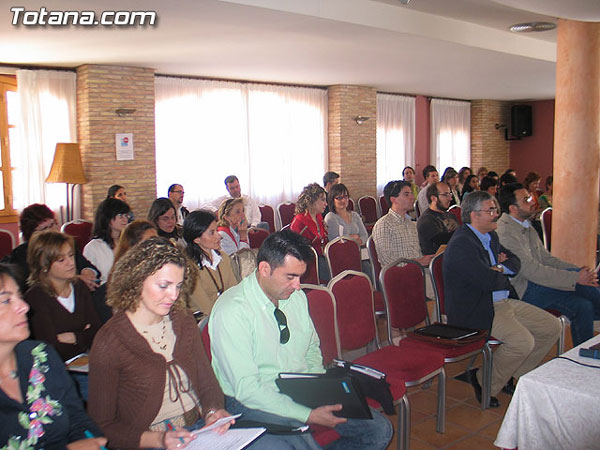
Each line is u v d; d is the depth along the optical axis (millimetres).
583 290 3957
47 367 1739
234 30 5336
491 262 3590
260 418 2096
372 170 10297
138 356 1903
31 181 7000
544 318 3500
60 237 2803
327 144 10016
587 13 4246
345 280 3154
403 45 6230
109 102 7141
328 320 2861
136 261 1902
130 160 7367
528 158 13523
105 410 1869
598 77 5195
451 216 4871
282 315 2248
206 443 1851
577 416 1945
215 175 8664
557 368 2162
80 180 6848
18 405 1635
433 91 10953
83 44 5781
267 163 9266
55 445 1696
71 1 4289
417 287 3545
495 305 3506
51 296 2805
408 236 4465
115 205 3977
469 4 5480
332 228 5387
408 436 2684
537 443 2049
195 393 2066
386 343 4418
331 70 8000
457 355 3088
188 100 8297
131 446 1844
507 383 3615
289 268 2107
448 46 6324
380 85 9867
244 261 3896
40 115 6988
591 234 5309
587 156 5234
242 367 2117
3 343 1601
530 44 7141
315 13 4852
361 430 2293
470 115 12914
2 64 6816
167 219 4617
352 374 2176
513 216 3918
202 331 2404
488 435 3057
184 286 2119
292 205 8336
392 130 11125
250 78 8695
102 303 3363
